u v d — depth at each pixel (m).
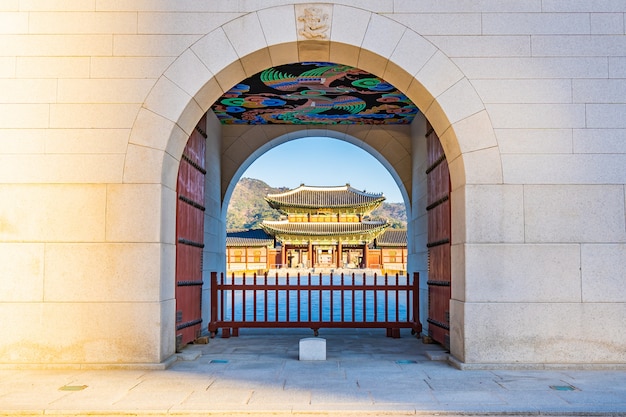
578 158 7.38
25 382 6.42
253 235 62.94
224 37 7.41
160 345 7.23
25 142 7.35
